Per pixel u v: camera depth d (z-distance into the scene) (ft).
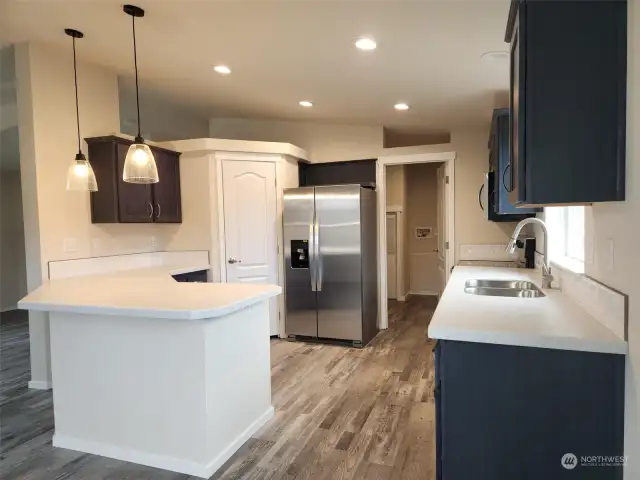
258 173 14.93
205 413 7.00
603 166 4.59
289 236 14.92
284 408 9.46
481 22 7.47
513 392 4.99
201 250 14.57
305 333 14.92
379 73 10.32
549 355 4.84
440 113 13.53
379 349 13.88
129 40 9.45
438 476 5.44
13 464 7.46
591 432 4.76
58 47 10.18
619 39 4.50
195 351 7.02
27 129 10.23
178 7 7.73
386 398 9.93
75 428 7.95
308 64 10.08
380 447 7.77
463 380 5.16
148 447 7.41
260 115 15.70
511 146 5.75
